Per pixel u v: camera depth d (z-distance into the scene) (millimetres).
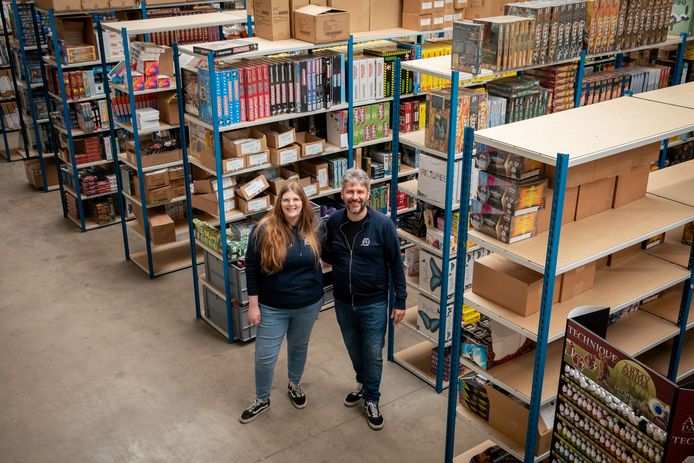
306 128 5566
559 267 2957
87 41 7082
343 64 5254
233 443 4258
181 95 5109
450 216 4348
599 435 2775
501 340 3363
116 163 6508
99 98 7246
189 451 4184
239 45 4707
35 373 4941
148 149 6207
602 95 5570
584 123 3346
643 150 3539
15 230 7453
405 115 5695
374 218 3973
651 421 2502
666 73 6035
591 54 4953
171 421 4453
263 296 4148
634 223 3408
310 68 5070
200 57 4957
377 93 5527
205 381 4875
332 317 5734
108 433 4336
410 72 5598
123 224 6672
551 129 3238
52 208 8078
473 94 4363
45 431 4348
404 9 5625
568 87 5008
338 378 4910
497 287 3307
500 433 3494
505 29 4207
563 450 2996
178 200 6461
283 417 4500
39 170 8594
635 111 3594
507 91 4621
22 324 5582
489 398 3498
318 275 4168
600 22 4883
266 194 5363
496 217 3191
